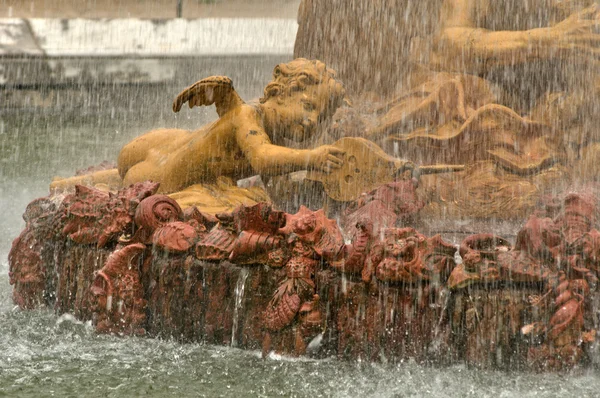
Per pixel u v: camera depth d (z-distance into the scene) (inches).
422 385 429.4
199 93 537.6
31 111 1722.4
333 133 593.6
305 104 544.4
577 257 434.3
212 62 1945.1
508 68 582.2
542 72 581.6
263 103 557.0
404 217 522.9
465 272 436.8
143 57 1891.0
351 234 493.0
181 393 428.5
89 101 1825.8
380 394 422.6
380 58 635.5
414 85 621.0
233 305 473.4
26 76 1790.1
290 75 550.0
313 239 458.9
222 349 478.6
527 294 435.8
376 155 547.2
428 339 444.8
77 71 1831.9
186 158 550.3
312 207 581.0
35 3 2081.7
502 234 539.2
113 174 634.2
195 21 2031.3
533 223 440.8
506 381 430.0
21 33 1884.8
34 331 523.8
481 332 438.0
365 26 638.5
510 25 611.8
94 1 2124.8
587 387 425.1
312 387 430.6
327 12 652.1
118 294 498.6
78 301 529.3
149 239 500.4
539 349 434.9
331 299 457.1
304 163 522.3
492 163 572.4
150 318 502.0
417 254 441.1
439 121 585.0
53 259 558.9
